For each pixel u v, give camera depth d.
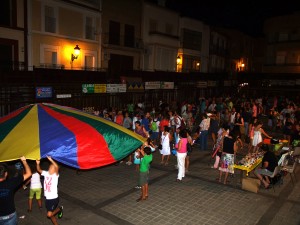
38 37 19.88
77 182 8.98
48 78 16.42
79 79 18.23
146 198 7.78
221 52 41.59
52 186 5.98
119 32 26.92
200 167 10.74
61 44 21.47
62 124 5.98
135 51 28.59
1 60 17.86
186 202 7.65
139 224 6.48
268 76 37.81
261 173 8.52
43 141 5.43
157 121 13.09
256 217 6.92
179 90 25.78
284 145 11.54
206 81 29.72
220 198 7.96
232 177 9.67
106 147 5.89
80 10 22.42
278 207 7.50
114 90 18.14
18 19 18.67
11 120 6.14
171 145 12.81
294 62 39.56
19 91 14.91
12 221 4.72
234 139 8.81
